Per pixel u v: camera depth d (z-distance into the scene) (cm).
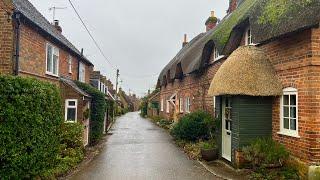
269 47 1149
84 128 1645
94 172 1119
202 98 2069
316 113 917
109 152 1606
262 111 1123
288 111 1046
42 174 901
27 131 780
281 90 1072
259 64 1122
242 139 1113
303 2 936
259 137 1116
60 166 1085
